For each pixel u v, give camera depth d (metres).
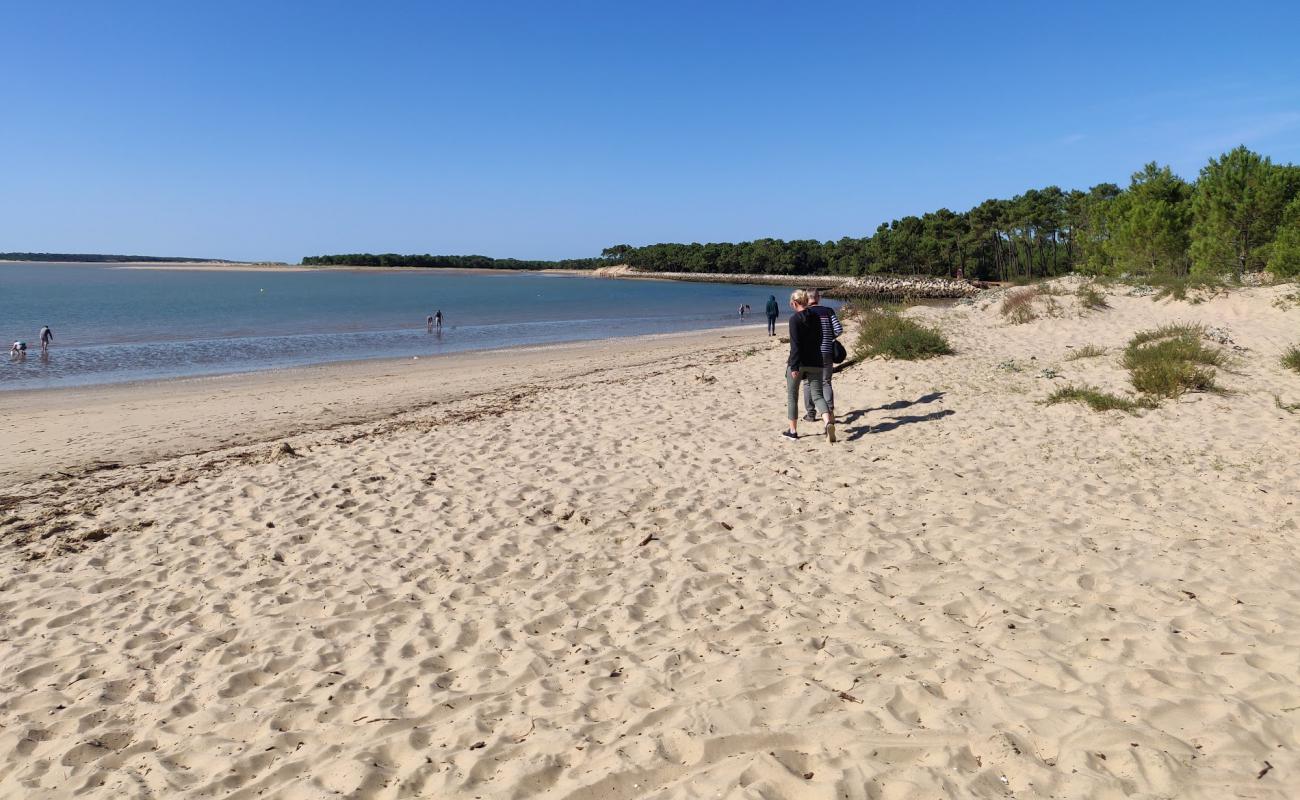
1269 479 6.65
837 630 4.37
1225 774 2.77
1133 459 7.54
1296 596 4.38
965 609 4.56
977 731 3.18
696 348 27.34
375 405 15.19
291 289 97.94
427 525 6.59
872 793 2.80
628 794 2.92
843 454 8.32
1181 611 4.27
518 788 2.97
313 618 4.87
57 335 33.81
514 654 4.30
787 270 153.25
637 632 4.50
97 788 3.21
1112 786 2.73
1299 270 20.77
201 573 5.68
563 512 6.78
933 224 96.69
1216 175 28.94
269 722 3.65
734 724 3.35
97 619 4.94
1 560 6.01
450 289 104.19
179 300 66.81
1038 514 6.15
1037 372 12.40
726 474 7.77
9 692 4.04
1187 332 13.73
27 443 11.70
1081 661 3.79
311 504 7.24
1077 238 43.50
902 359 14.00
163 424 13.36
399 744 3.38
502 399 14.37
